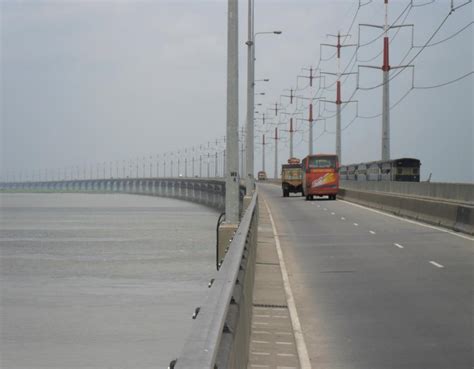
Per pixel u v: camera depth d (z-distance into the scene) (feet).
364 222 120.98
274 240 89.15
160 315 109.81
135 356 83.87
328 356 32.58
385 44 198.18
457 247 80.02
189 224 349.61
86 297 128.47
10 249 224.12
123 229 314.96
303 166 232.73
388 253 75.10
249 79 166.91
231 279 21.20
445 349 33.68
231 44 66.23
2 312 113.09
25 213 510.99
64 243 246.27
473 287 52.26
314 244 85.87
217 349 14.49
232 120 65.41
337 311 43.62
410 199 132.46
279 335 36.37
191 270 164.96
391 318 41.24
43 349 88.69
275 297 47.60
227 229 63.67
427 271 61.00
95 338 93.40
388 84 198.18
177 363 12.09
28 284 145.79
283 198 240.73
